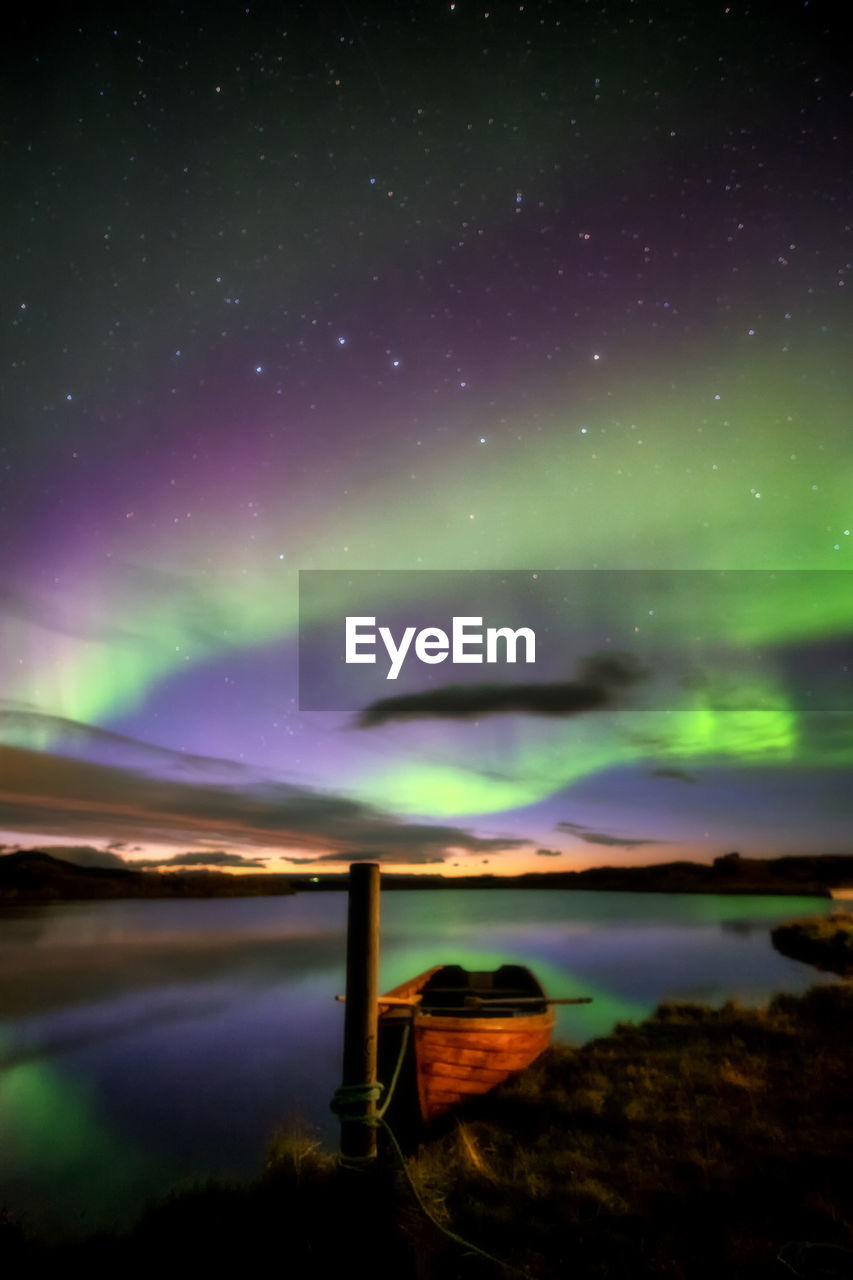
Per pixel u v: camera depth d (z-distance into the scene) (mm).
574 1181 4684
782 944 26453
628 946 27875
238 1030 14352
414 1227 4012
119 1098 9789
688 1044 8250
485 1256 3789
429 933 36750
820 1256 3703
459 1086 6199
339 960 25734
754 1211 4254
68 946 30469
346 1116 4305
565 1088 6711
